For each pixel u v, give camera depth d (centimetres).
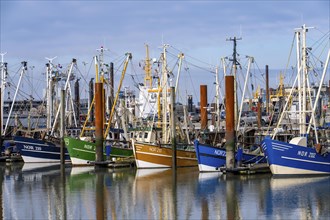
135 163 6612
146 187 5003
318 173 5375
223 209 3975
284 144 5269
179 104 8788
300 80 5581
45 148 7431
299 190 4644
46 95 8988
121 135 7512
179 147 6694
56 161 7488
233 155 5656
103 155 6812
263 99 12675
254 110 10169
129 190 4856
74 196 4606
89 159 6925
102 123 6756
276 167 5297
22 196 4647
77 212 3950
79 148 6856
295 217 3684
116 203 4259
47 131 7950
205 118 7944
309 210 3881
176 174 5859
